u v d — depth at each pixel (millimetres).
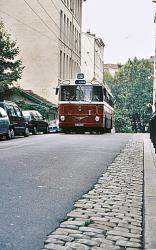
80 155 13234
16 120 23656
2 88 31812
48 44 47344
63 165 10719
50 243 4484
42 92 47344
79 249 4293
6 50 32375
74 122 28922
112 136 26562
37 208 6070
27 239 4625
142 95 86250
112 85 89438
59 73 47844
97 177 9117
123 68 89938
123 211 6082
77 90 29031
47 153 13539
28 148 15383
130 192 7586
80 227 5133
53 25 47188
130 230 5098
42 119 32406
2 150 14484
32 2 47562
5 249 4277
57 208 6117
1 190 7254
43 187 7672
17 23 47812
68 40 52844
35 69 47500
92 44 80062
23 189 7410
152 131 14570
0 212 5754
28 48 47594
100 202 6645
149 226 5066
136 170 10469
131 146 17875
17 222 5293
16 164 10609
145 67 88750
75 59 58094
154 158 13141
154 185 8148
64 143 18281
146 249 4250
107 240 4645
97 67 84562
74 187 7832
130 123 85188
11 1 47969
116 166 11078
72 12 55000
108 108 33156
